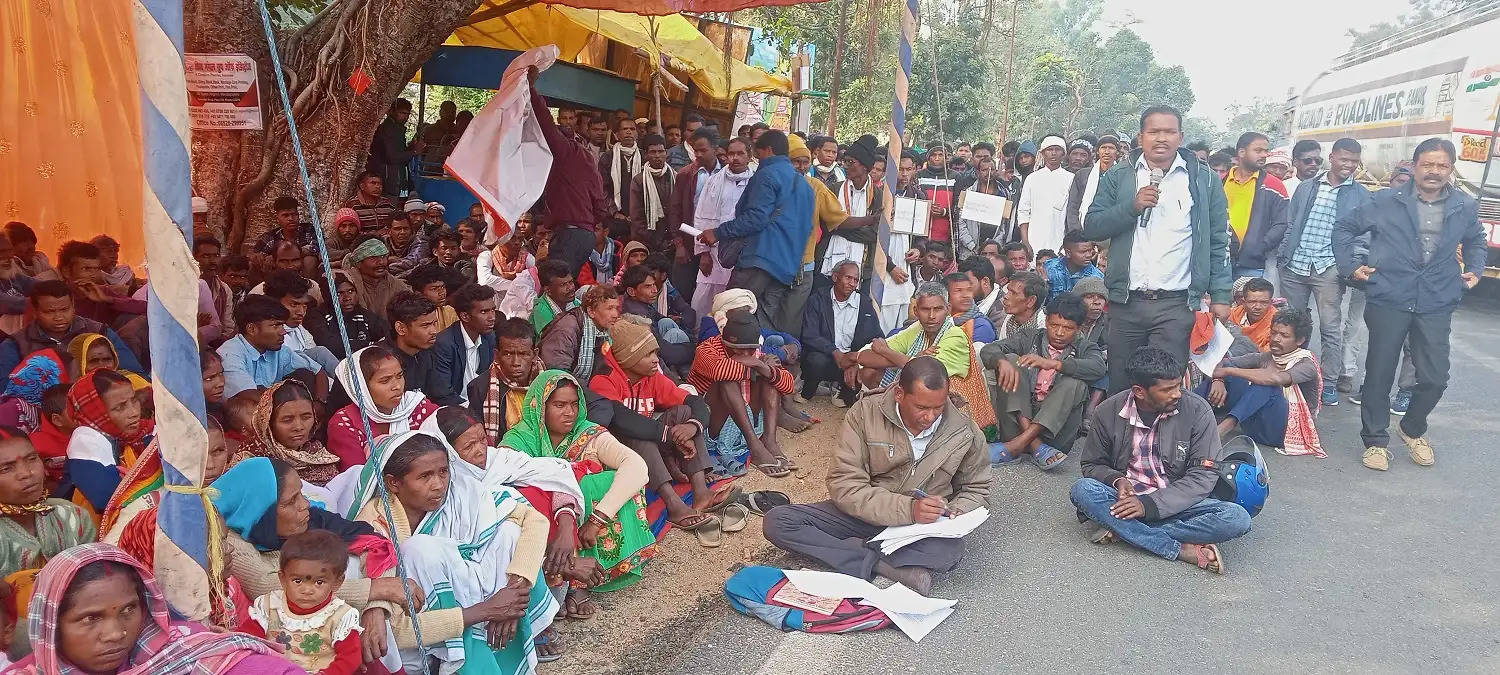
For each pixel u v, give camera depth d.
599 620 4.05
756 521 5.12
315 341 5.76
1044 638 3.96
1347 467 6.21
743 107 17.47
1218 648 3.91
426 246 8.15
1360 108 15.55
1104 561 4.73
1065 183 9.85
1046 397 6.12
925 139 19.48
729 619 4.09
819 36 13.09
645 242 9.23
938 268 8.15
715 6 7.86
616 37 12.02
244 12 7.39
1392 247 6.10
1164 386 4.64
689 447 5.12
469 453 3.62
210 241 5.89
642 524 4.29
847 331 7.34
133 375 3.96
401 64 7.75
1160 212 5.68
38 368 4.00
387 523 3.17
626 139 10.55
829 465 5.98
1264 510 5.44
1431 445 6.67
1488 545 4.99
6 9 6.00
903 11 6.13
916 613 4.04
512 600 3.33
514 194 6.66
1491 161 12.12
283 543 2.87
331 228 7.73
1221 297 5.80
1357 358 8.29
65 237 6.49
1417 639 4.01
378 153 10.99
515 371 4.49
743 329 5.68
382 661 2.96
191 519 2.55
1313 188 7.66
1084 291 6.35
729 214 8.29
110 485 3.51
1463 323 11.84
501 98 6.63
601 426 4.51
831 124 8.48
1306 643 3.96
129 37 6.32
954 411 4.66
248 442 3.87
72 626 2.24
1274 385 6.32
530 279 6.96
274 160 7.67
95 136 6.45
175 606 2.55
